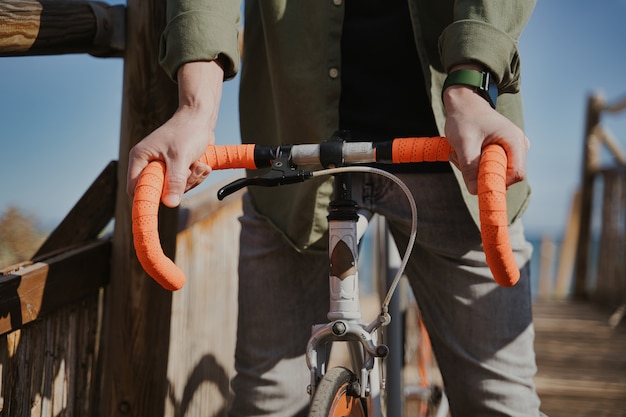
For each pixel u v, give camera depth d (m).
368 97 1.39
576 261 7.39
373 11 1.37
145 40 1.66
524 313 1.40
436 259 1.42
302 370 1.52
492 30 1.06
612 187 6.62
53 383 1.50
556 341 5.04
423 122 1.38
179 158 0.97
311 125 1.39
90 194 1.75
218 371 2.47
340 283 1.16
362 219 1.34
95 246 1.66
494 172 0.88
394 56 1.37
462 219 1.37
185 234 2.16
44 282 1.41
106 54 1.71
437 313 1.44
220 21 1.13
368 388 1.16
